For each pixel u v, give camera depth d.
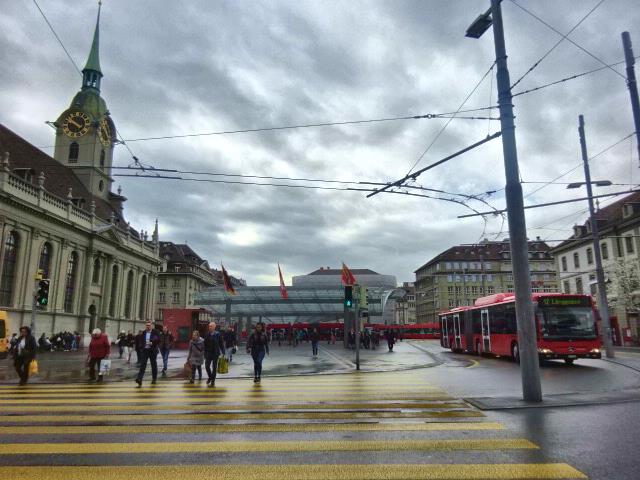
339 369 19.92
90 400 11.31
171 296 92.38
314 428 8.02
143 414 9.37
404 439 7.24
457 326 32.59
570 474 5.56
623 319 46.59
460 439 7.23
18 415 9.30
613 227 48.47
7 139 47.84
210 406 10.33
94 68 63.28
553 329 20.39
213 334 14.71
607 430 7.82
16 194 40.34
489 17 12.68
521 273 11.26
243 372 18.64
